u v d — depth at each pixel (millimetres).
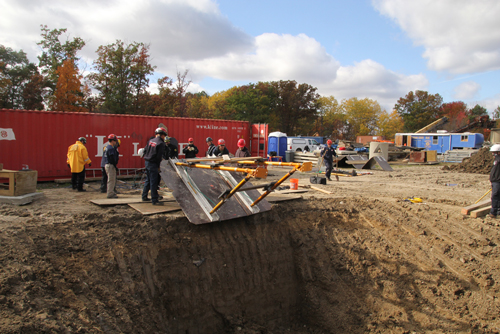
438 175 15648
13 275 3744
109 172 7234
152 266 5117
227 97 48656
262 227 6625
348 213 7684
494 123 31422
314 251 6656
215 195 6430
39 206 6336
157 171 6516
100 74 32156
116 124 12492
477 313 5535
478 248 6688
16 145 10664
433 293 5871
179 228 5727
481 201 8789
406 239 6988
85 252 4676
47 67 32781
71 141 11625
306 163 4645
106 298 4281
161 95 34000
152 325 4578
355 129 69250
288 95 53031
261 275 6211
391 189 11031
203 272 5578
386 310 5711
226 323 5645
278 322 6168
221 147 9227
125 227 5422
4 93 31766
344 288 6145
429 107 63438
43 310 3512
